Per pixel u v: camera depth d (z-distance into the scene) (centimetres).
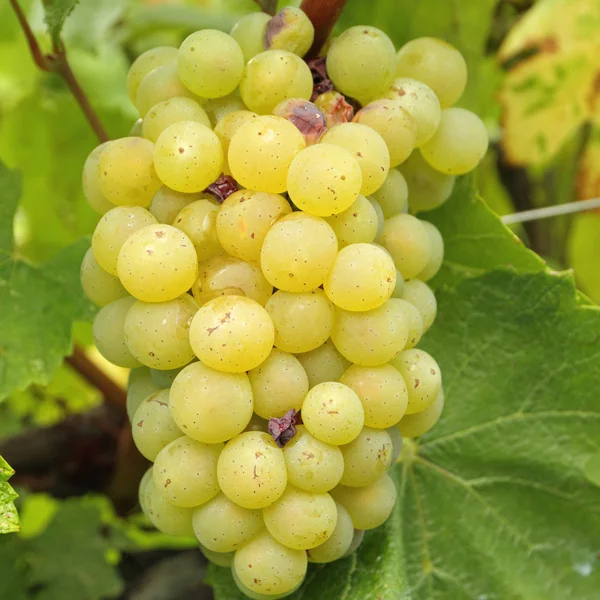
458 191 37
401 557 34
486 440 36
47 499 50
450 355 36
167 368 31
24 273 37
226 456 30
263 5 36
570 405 35
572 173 53
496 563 35
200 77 32
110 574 43
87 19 48
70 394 50
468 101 45
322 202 30
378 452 31
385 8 43
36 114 51
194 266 30
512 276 36
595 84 45
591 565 35
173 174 31
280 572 30
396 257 33
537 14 45
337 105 32
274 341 30
